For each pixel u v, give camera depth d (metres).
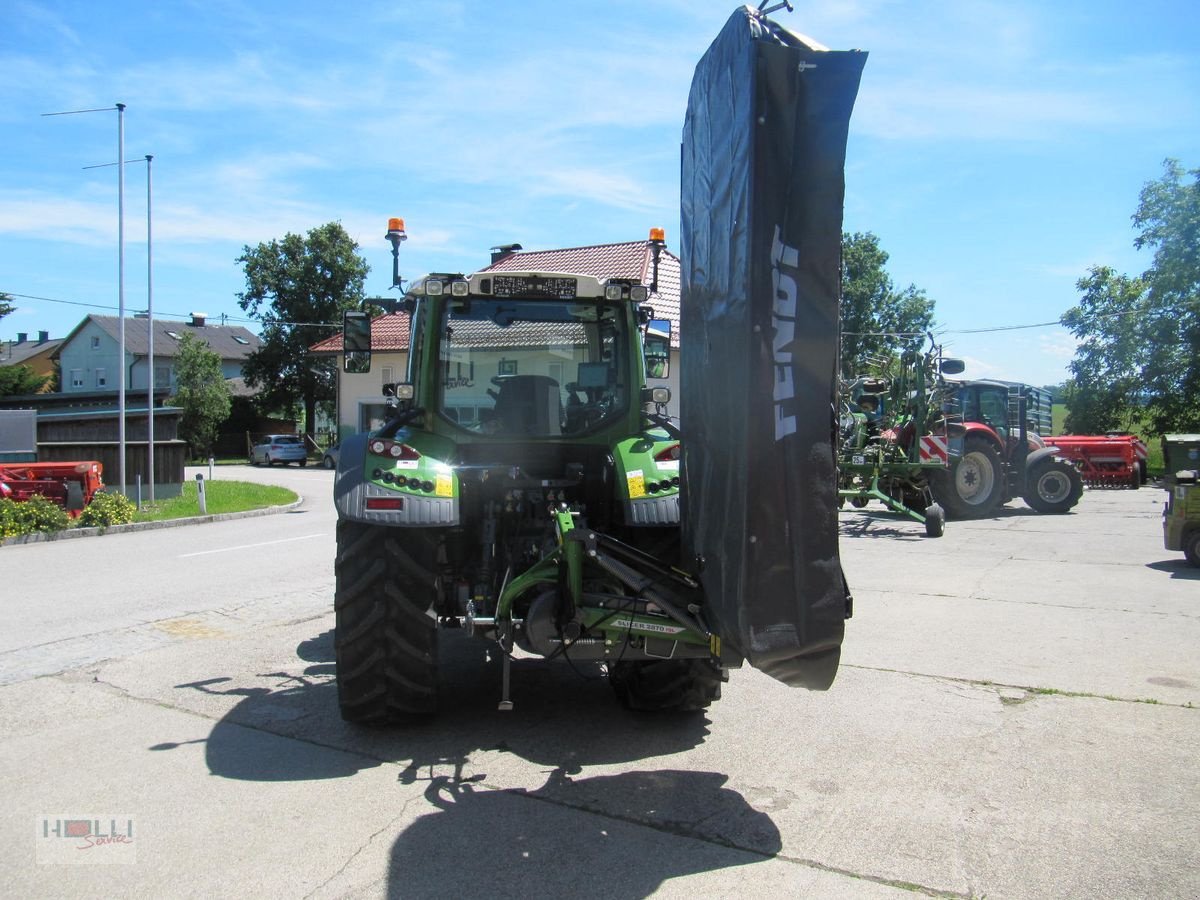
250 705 4.96
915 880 3.06
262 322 48.22
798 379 3.11
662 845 3.32
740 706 4.97
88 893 2.99
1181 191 27.41
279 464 41.09
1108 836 3.37
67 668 5.71
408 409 5.27
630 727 4.62
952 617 7.06
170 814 3.58
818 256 3.09
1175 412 27.73
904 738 4.44
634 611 3.85
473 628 4.16
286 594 8.24
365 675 4.35
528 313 5.18
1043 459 15.24
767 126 3.03
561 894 2.96
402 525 4.25
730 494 3.29
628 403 5.23
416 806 3.65
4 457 17.67
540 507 4.84
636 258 26.34
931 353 13.05
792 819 3.53
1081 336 29.38
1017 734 4.47
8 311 39.94
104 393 33.09
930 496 13.11
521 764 4.12
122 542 12.89
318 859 3.21
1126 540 11.57
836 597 3.14
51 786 3.86
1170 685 5.22
